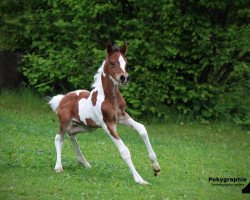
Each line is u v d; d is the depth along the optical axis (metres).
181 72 17.50
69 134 11.23
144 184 10.34
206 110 17.44
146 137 10.48
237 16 17.45
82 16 17.59
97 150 13.36
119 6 17.39
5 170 10.78
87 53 17.81
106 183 10.27
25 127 15.02
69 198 9.30
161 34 17.17
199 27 16.88
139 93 17.22
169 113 17.53
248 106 17.67
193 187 10.57
